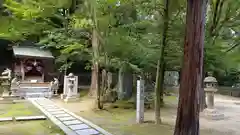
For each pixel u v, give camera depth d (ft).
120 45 30.27
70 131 19.03
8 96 36.83
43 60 51.29
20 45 51.98
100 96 32.35
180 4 23.47
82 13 33.99
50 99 41.45
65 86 42.75
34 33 47.67
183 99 13.55
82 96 46.62
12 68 54.80
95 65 32.24
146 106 34.65
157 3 22.72
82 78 64.75
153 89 41.27
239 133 21.01
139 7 25.40
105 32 29.48
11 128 20.31
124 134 19.13
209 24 32.58
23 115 25.88
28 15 39.96
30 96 42.04
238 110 36.19
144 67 34.24
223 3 31.09
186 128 13.29
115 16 30.25
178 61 27.55
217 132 21.35
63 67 48.93
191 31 13.21
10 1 38.34
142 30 30.01
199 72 13.30
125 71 35.45
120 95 37.55
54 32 42.06
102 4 27.61
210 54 28.32
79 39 40.47
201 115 29.76
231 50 31.01
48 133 18.92
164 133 19.70
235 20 31.78
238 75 61.16
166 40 24.50
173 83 64.03
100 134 18.31
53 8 42.96
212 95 29.73
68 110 30.04
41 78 54.49
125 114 28.96
